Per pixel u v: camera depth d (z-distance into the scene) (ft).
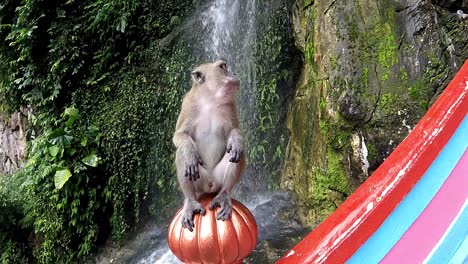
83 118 28.78
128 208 28.27
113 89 29.50
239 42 28.86
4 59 31.42
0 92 32.78
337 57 20.33
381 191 5.69
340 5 20.76
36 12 29.60
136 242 27.27
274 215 23.29
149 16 30.01
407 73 19.04
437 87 18.67
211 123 9.93
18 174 32.14
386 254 5.40
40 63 29.78
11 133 34.40
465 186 5.50
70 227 27.40
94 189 27.43
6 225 29.07
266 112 27.37
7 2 31.40
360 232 5.56
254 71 27.89
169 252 24.85
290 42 26.73
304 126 23.75
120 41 29.78
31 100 29.60
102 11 28.84
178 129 10.13
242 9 28.78
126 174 27.86
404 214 5.53
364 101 19.45
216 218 5.96
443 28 19.58
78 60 29.32
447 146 5.76
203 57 29.78
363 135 19.53
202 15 30.40
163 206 28.50
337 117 20.21
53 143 26.94
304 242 5.94
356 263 5.46
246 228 5.90
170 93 29.01
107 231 28.27
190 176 9.11
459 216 5.36
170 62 29.40
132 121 28.27
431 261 5.24
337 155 20.56
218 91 10.05
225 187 9.18
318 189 21.58
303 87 24.67
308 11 23.72
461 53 19.25
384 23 19.76
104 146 27.86
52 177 27.04
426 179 5.65
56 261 27.76
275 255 19.15
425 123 6.00
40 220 27.58
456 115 5.84
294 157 24.85
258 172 27.25
